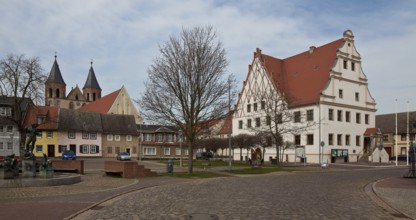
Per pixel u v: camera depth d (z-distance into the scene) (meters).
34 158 23.72
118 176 29.14
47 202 14.55
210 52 33.34
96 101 115.69
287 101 52.75
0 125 74.56
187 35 42.91
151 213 12.18
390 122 87.94
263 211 12.59
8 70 53.03
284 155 66.06
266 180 26.45
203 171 36.59
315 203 14.57
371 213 12.59
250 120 72.19
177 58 32.84
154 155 89.69
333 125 62.00
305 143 62.56
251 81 73.62
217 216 11.66
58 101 123.62
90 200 15.16
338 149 61.91
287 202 14.73
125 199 15.61
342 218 11.55
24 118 76.38
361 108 66.31
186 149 91.88
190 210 12.76
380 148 62.00
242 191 18.73
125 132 86.38
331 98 62.25
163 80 32.97
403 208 13.68
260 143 54.09
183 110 33.06
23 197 16.11
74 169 31.52
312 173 35.94
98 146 82.38
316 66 67.44
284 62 76.25
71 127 79.31
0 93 53.50
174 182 24.58
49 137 76.94
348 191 19.22
